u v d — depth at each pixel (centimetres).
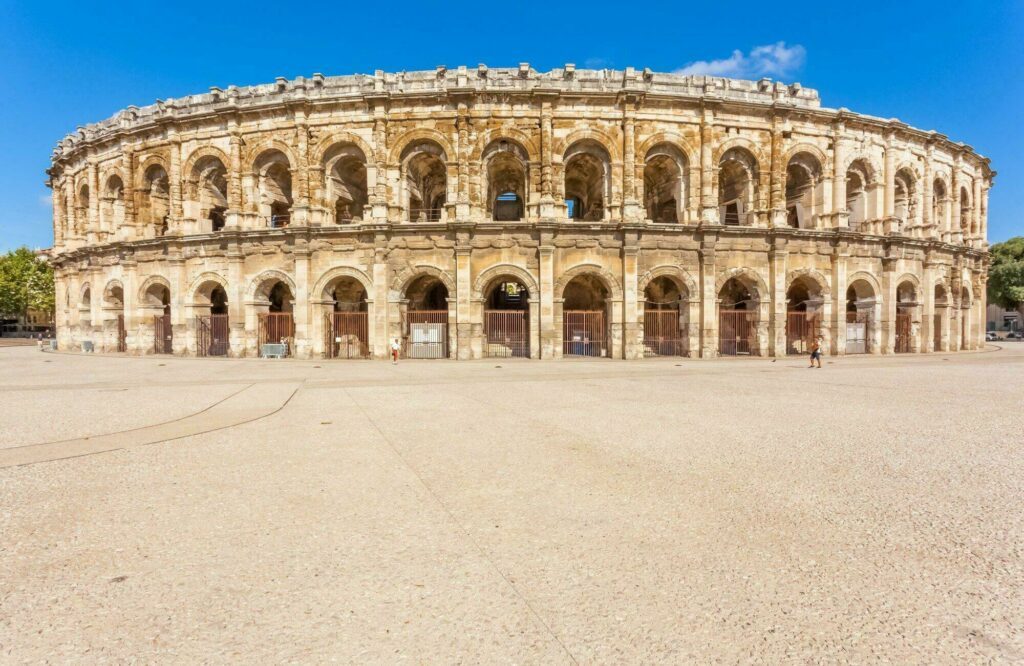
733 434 1092
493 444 1009
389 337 3422
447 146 3466
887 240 3794
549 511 653
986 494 714
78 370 2705
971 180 4684
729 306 4216
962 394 1692
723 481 772
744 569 498
